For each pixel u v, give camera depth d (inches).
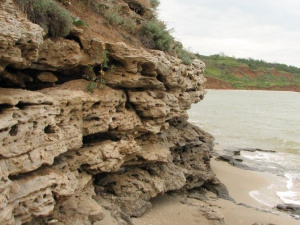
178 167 638.5
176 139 676.1
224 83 5713.6
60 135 371.6
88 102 437.7
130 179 534.0
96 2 585.9
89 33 490.3
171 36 693.3
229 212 633.0
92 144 471.2
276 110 3208.7
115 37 544.1
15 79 396.2
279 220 636.1
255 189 858.1
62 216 388.2
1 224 274.7
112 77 500.1
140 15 735.1
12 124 310.5
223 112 2829.7
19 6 398.6
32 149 331.6
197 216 545.0
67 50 443.2
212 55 7066.9
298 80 6673.2
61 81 475.8
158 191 552.4
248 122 2303.2
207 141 812.0
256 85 5969.5
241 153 1316.4
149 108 547.2
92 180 490.9
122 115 505.4
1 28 300.8
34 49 353.1
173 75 601.9
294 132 1955.0
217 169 984.9
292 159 1248.2
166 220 520.4
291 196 826.8
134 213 503.8
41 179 335.9
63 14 434.0
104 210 456.8
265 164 1149.1
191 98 780.0
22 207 312.7
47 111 356.8
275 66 7278.5
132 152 514.9
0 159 299.4
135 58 497.4
